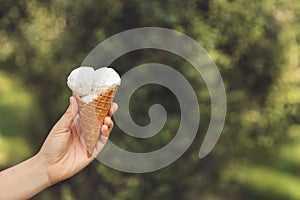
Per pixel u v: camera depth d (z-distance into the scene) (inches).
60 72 353.7
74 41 339.9
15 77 378.0
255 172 393.4
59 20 349.1
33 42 361.4
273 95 353.4
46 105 371.9
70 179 364.2
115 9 323.6
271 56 346.0
